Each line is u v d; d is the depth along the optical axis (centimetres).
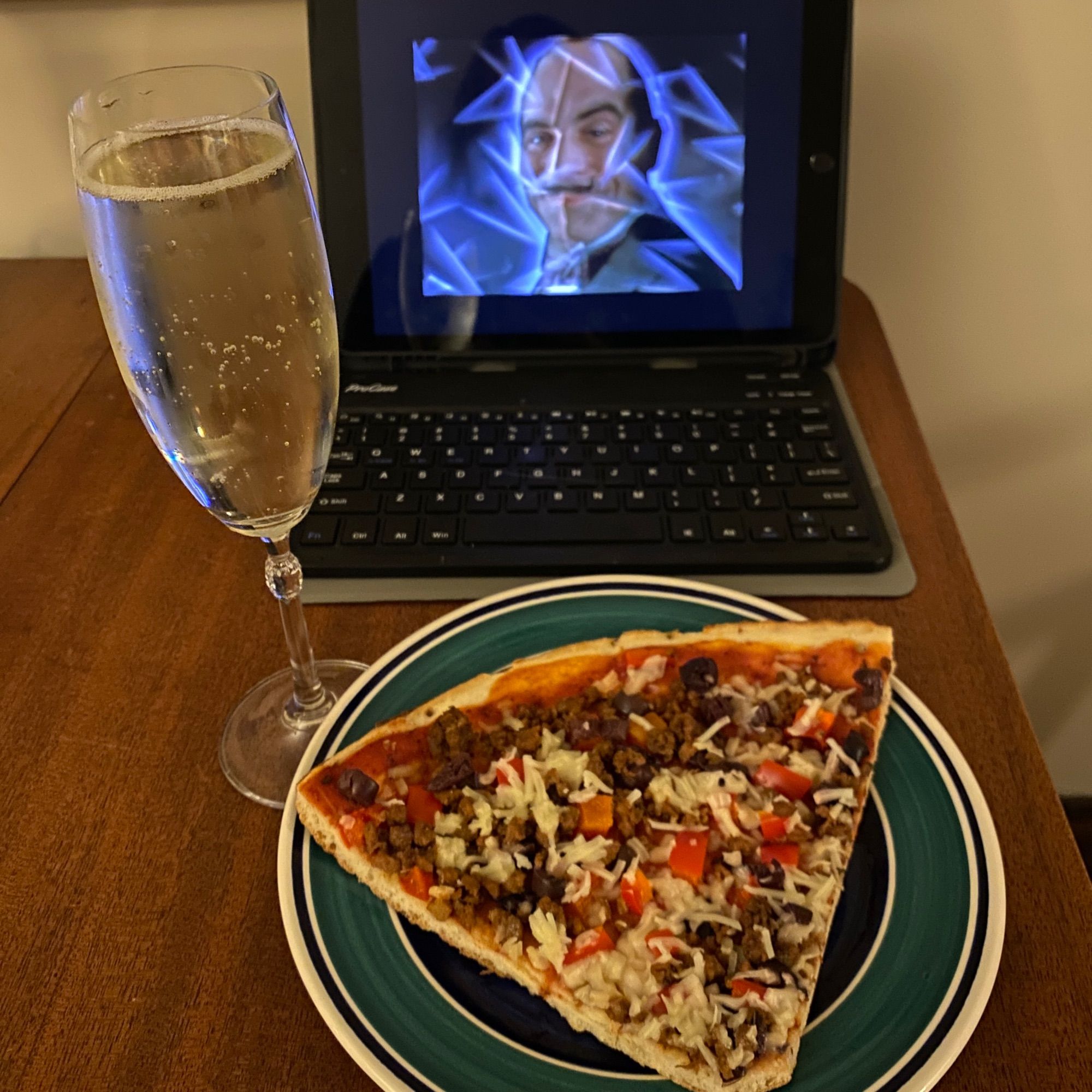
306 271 34
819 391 55
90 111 35
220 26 63
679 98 54
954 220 70
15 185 68
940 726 38
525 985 33
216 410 34
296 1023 33
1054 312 73
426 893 34
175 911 35
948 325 74
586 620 43
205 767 39
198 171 34
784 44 53
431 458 51
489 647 42
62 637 44
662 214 55
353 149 54
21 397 57
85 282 66
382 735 38
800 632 42
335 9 52
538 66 54
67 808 38
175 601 46
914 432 54
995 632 44
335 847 35
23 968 34
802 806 37
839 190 55
